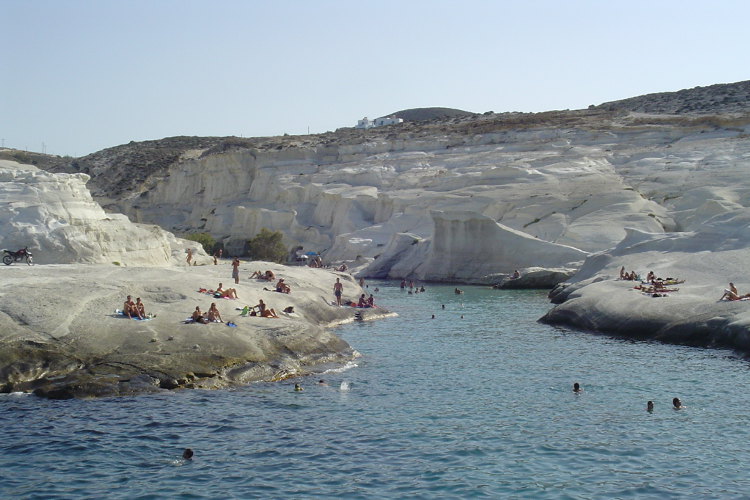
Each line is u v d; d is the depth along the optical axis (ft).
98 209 166.20
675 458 64.59
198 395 82.89
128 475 61.05
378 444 68.69
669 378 90.89
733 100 402.11
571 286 167.73
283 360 95.71
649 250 172.35
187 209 422.00
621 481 59.82
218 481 60.03
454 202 260.01
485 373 96.68
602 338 120.06
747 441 68.23
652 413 77.36
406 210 281.95
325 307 142.72
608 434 71.00
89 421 73.36
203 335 94.89
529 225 238.27
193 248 223.10
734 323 105.29
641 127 328.70
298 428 72.95
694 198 238.48
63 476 60.75
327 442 69.15
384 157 367.86
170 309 104.83
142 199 438.81
